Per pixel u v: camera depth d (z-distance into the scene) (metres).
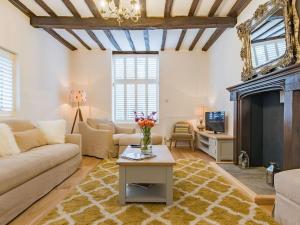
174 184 3.11
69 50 6.38
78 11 4.23
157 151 3.14
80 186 3.03
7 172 2.06
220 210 2.28
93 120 5.46
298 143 2.37
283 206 1.98
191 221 2.06
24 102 4.17
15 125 3.38
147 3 3.92
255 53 3.38
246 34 3.65
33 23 4.34
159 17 4.43
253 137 3.93
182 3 3.96
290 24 2.54
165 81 6.65
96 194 2.74
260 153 3.95
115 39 5.71
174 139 6.06
